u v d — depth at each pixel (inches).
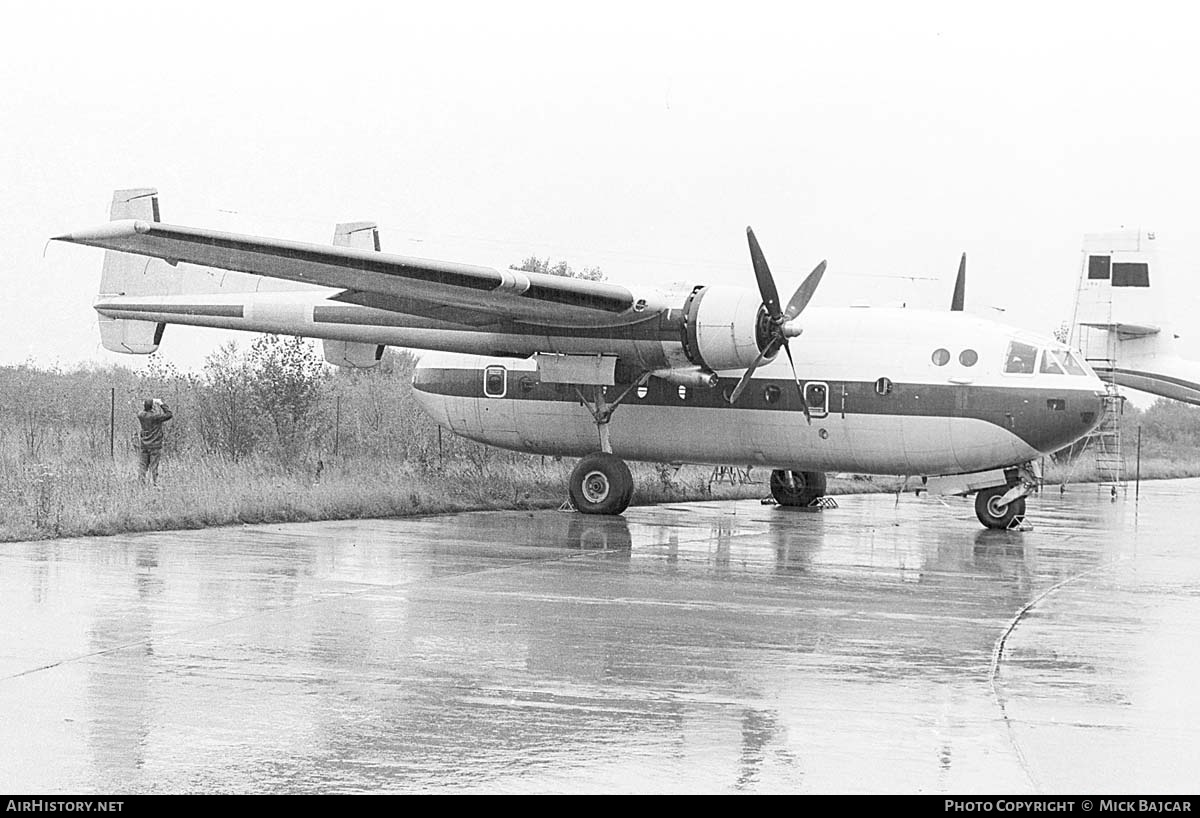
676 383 881.5
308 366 1184.8
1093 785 265.7
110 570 541.3
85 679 342.3
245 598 480.4
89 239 728.3
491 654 390.3
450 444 1257.4
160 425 856.9
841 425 875.4
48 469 772.0
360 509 853.8
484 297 808.9
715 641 420.8
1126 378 1782.7
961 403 844.0
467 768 270.5
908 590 558.9
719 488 1209.4
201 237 724.7
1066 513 1145.4
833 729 308.0
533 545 693.9
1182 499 1422.2
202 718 305.6
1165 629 462.6
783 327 832.3
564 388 956.0
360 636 413.4
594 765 274.4
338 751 281.1
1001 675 375.6
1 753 273.7
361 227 986.1
